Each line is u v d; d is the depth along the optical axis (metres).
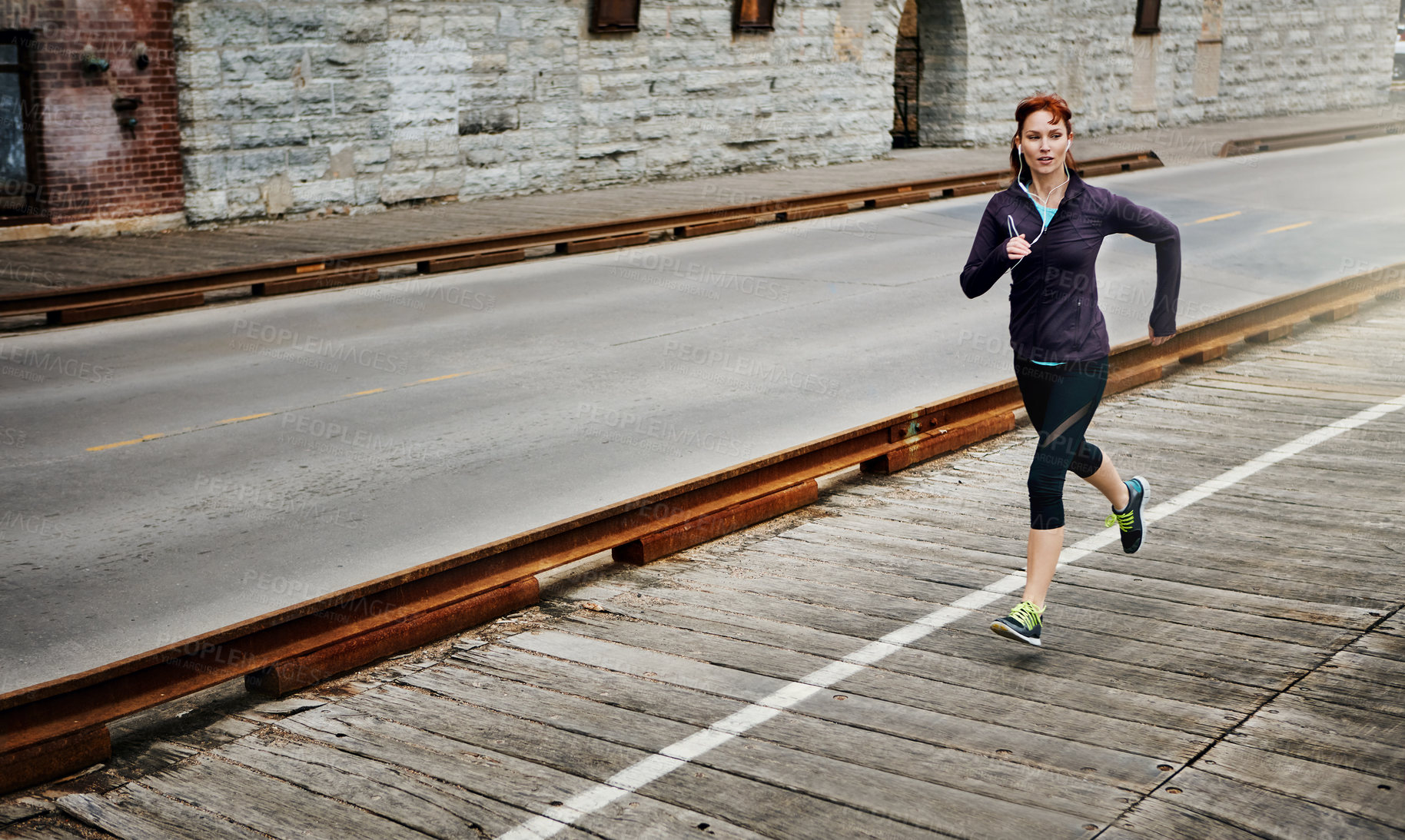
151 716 4.56
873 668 4.58
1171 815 3.45
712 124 24.91
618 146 23.39
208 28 17.69
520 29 21.41
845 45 27.05
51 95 16.41
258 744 4.17
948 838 3.39
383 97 19.83
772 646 4.84
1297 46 39.59
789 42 25.89
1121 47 33.69
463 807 3.67
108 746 4.10
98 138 16.97
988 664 4.56
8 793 3.88
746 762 3.88
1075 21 32.22
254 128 18.44
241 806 3.73
